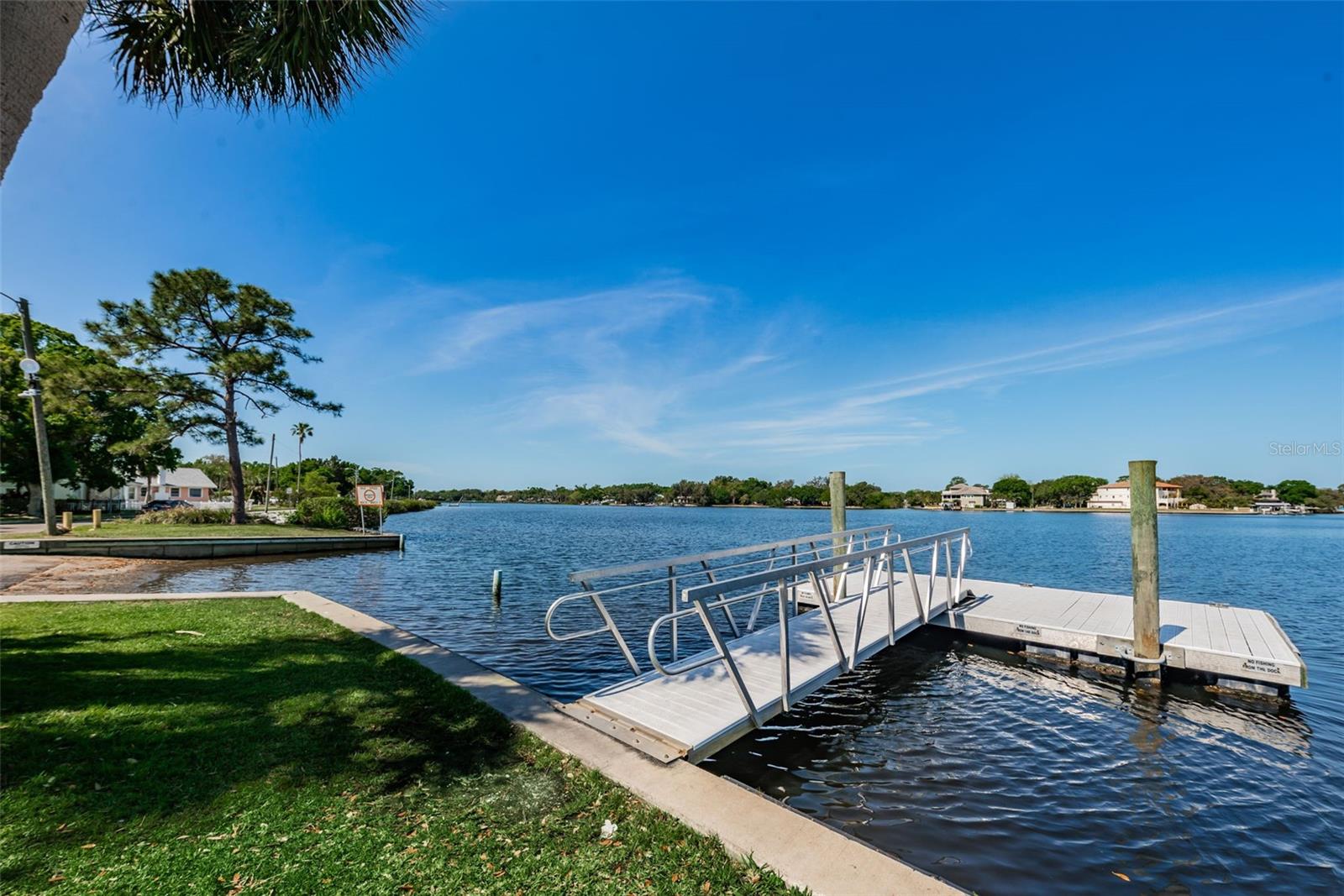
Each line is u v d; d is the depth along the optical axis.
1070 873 3.79
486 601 12.94
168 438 24.39
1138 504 7.70
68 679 4.79
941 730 6.09
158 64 4.10
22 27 1.91
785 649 5.08
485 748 4.04
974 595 10.68
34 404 17.44
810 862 2.85
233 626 7.26
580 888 2.60
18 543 15.73
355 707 4.65
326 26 3.88
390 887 2.53
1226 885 3.72
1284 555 25.20
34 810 2.86
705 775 3.72
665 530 43.50
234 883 2.48
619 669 7.86
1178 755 5.56
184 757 3.59
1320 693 7.32
